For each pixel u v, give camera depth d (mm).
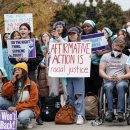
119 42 8727
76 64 8891
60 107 9180
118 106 8305
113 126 8461
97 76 9477
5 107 8250
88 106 9086
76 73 8867
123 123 8750
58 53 8961
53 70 8945
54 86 9297
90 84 9617
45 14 27156
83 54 8891
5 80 8688
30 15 11445
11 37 9180
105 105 8359
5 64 9688
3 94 8219
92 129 8219
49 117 9094
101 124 8648
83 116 8922
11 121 7793
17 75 8102
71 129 8266
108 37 10219
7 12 26328
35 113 8242
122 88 8273
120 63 8711
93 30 9516
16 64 8289
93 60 9398
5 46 10086
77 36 9086
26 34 8844
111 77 8445
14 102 8242
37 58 8773
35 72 9055
